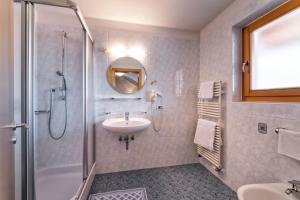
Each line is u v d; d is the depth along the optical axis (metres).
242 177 1.70
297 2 1.28
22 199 1.30
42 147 2.02
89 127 1.96
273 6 1.44
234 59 1.85
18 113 1.30
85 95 1.83
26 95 1.35
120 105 2.31
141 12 2.03
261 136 1.48
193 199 1.69
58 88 2.11
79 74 2.14
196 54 2.56
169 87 2.48
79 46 2.14
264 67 1.64
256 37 1.72
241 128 1.72
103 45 2.25
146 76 2.39
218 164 1.98
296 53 1.34
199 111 2.46
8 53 1.02
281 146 1.22
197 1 1.79
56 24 2.07
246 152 1.65
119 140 2.30
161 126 2.46
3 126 0.94
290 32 1.38
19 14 1.30
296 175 1.19
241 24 1.79
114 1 1.79
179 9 1.96
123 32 2.30
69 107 2.14
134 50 2.35
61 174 2.07
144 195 1.76
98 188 1.89
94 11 2.01
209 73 2.30
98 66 2.24
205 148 2.29
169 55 2.47
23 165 1.31
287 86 1.41
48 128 2.06
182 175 2.20
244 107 1.67
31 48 1.42
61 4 1.39
